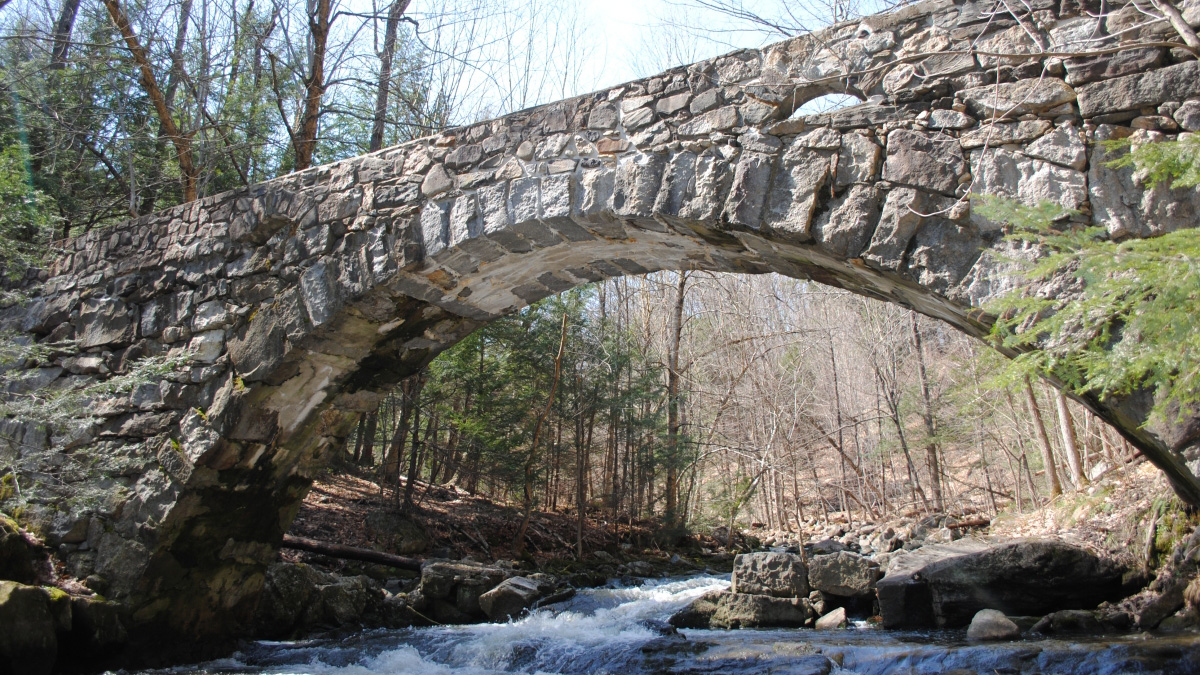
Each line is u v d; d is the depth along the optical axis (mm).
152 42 9453
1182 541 5574
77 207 9953
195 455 6078
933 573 6672
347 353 6297
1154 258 2590
